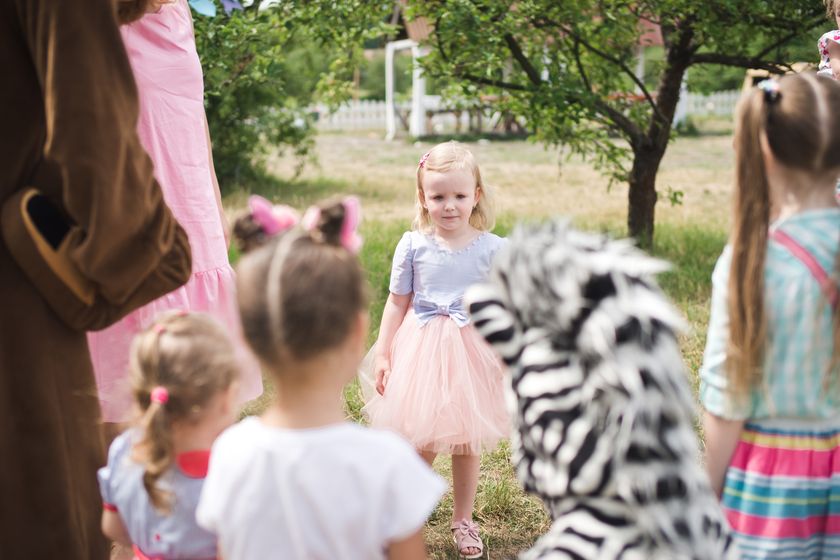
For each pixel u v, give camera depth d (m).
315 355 2.00
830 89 2.25
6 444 2.48
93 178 2.38
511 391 2.03
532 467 2.00
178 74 3.41
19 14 2.39
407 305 3.82
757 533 2.26
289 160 17.70
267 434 2.03
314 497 1.97
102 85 2.39
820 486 2.24
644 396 1.83
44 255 2.42
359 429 2.05
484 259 3.69
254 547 2.01
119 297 2.55
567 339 1.95
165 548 2.32
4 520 2.51
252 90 12.45
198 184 3.50
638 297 1.89
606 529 1.91
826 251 2.19
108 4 2.41
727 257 2.26
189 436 2.29
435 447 3.55
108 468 2.43
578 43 7.50
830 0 4.43
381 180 14.42
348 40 7.32
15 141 2.48
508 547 3.64
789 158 2.21
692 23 7.05
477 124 24.70
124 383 2.79
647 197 7.95
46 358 2.51
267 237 2.21
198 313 2.40
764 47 7.60
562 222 2.07
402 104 26.75
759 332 2.18
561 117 7.47
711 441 2.30
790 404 2.21
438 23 7.29
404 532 2.00
